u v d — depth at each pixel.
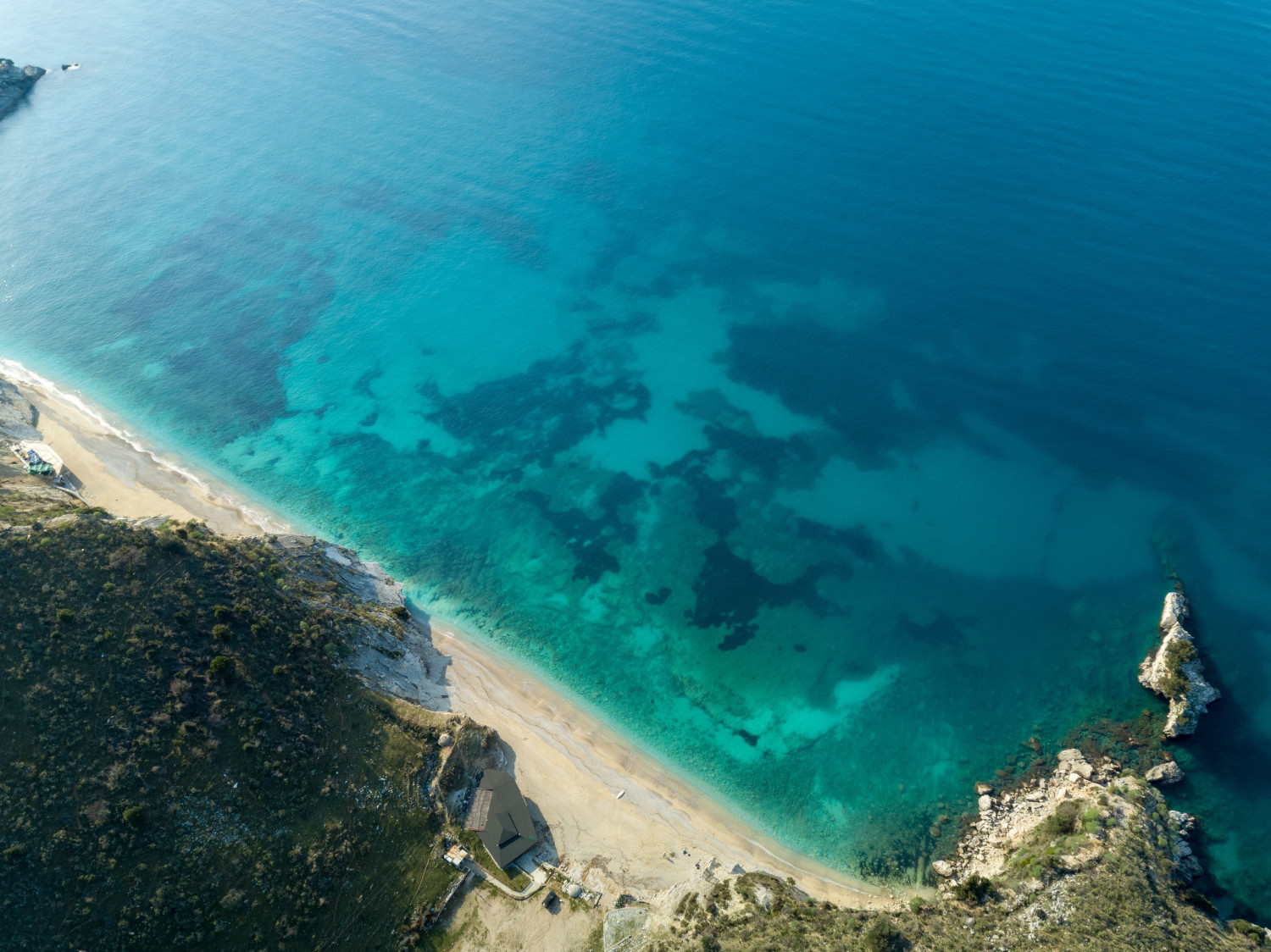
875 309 118.94
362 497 98.12
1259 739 73.88
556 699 79.50
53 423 102.44
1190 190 131.75
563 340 118.75
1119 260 121.56
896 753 75.94
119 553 65.38
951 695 79.75
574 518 96.12
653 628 86.00
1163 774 71.06
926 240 128.88
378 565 89.88
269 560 77.31
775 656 83.44
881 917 59.56
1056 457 98.81
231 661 63.53
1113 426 101.31
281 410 108.56
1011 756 75.00
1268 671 78.69
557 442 104.69
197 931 52.56
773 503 96.62
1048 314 115.19
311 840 58.59
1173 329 111.38
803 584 89.19
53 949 49.31
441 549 92.88
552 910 61.03
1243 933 59.44
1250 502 92.75
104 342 116.81
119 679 59.09
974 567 89.75
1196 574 87.06
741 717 78.88
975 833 69.69
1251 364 106.31
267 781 59.44
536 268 130.88
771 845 69.81
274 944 54.12
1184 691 74.81
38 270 129.25
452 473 101.12
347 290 127.25
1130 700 78.00
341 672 69.38
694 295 124.25
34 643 58.47
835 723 78.38
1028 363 109.44
